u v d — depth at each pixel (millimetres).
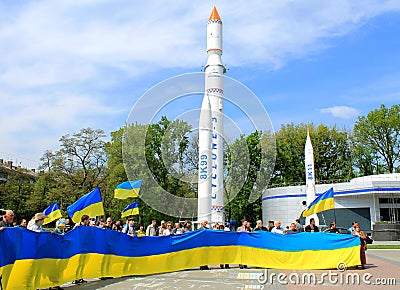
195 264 15570
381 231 41375
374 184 43625
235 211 54594
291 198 48250
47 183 53188
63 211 49031
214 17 32906
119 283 12281
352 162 65812
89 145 49406
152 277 13555
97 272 12727
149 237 14633
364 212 45125
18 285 9812
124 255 13734
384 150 62969
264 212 51969
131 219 16406
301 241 15789
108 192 45156
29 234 10250
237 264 17281
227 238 16234
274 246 15945
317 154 65375
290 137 66875
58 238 11289
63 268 11383
